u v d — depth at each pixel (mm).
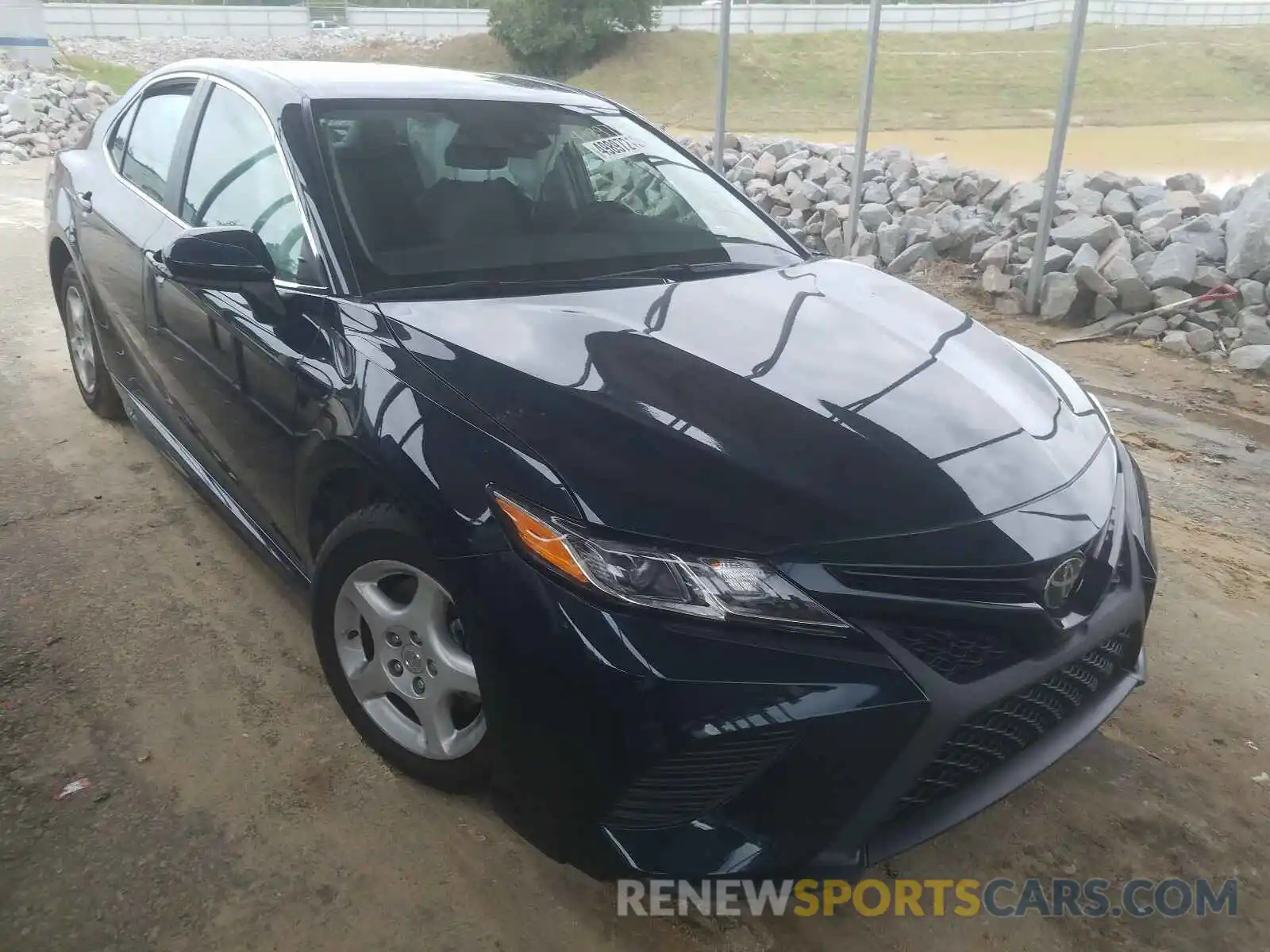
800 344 2412
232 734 2527
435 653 2135
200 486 3191
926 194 8102
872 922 2115
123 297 3400
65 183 4059
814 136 23891
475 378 2113
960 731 1877
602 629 1765
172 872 2125
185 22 44219
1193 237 6324
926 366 2400
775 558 1787
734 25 36031
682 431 1979
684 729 1724
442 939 2010
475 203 2797
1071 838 2359
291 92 2867
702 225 3152
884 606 1804
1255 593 3408
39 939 1959
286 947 1974
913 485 1943
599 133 3256
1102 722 2191
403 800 2340
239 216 2840
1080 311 6305
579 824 1854
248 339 2588
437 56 37156
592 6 32062
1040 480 2078
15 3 17516
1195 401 5102
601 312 2467
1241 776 2576
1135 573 2240
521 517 1862
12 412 4383
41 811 2262
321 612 2404
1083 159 18906
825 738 1759
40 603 3018
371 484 2201
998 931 2109
